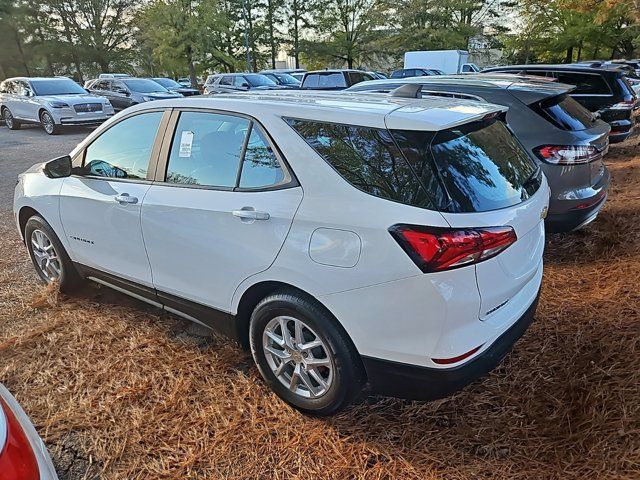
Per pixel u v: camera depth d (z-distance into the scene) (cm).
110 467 223
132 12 4009
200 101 282
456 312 200
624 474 200
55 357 303
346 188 217
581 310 334
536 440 229
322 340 231
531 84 457
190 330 332
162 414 254
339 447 231
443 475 213
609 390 246
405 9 3678
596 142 407
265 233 236
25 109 1497
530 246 242
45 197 359
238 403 261
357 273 210
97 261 338
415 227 198
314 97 274
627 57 3516
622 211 517
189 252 272
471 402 256
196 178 274
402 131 213
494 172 230
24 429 145
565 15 3116
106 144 328
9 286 404
